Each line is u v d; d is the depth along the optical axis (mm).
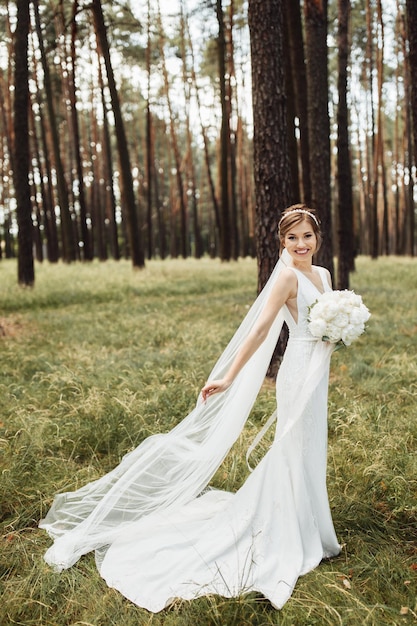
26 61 13094
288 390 3031
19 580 2842
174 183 45250
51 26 19875
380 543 3109
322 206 9984
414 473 3787
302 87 10695
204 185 47875
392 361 6758
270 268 6102
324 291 3152
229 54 22531
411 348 7379
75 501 3604
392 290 12906
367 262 22922
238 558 2916
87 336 8461
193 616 2537
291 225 2996
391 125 36781
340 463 4004
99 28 16688
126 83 30109
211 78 26375
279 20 5906
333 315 2838
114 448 4469
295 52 10398
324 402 3055
